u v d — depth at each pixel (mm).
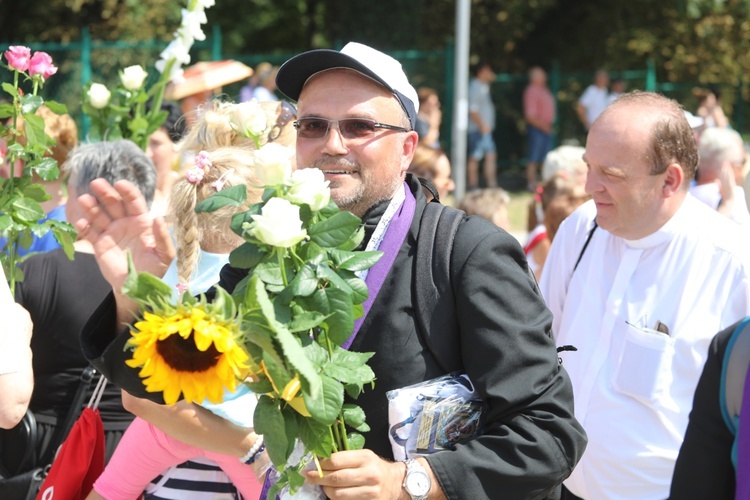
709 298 3043
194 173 2516
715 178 5680
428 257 2162
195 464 2566
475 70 20281
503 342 2072
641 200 3059
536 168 17547
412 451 2084
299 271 1830
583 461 3156
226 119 2986
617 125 3066
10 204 2873
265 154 1855
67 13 19344
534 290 2230
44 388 3160
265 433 1880
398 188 2279
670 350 3029
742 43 23031
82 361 3156
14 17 19297
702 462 2031
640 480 3043
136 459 2545
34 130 3010
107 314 2125
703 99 16500
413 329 2135
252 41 23516
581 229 3393
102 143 3355
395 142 2236
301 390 1812
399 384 2121
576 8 22641
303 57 2203
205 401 2365
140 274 1638
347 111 2189
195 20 4383
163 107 5324
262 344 1725
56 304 3152
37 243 3938
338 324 1844
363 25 19453
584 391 3172
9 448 3129
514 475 2018
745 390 1928
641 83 19672
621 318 3135
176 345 1634
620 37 22594
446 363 2143
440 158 5941
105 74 13578
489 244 2158
